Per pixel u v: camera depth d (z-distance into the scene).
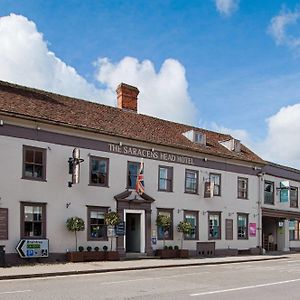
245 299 12.04
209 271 20.48
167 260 25.62
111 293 12.76
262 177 36.22
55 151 23.50
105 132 25.55
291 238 39.59
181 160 29.88
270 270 21.19
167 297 12.15
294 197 40.31
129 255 26.08
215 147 33.38
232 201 33.09
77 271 18.92
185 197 29.77
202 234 30.56
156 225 27.72
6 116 21.70
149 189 27.70
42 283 15.24
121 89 30.81
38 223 22.61
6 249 21.17
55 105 25.55
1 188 21.30
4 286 14.36
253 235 34.44
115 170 26.09
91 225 24.75
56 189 23.34
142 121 30.31
